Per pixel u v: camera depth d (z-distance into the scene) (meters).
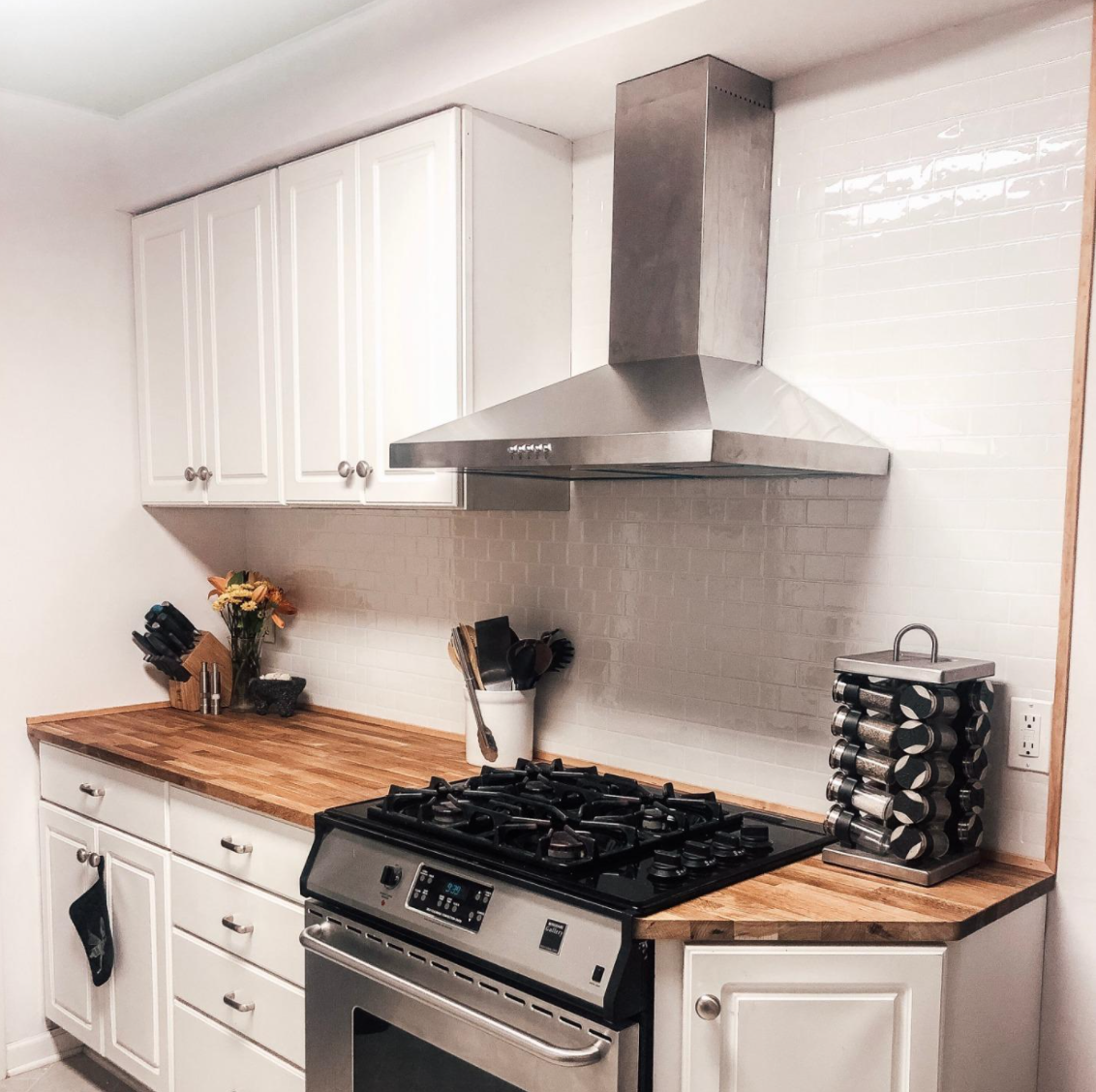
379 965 1.84
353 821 1.97
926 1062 1.49
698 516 2.22
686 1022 1.49
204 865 2.38
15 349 2.91
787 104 2.05
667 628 2.28
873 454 1.87
